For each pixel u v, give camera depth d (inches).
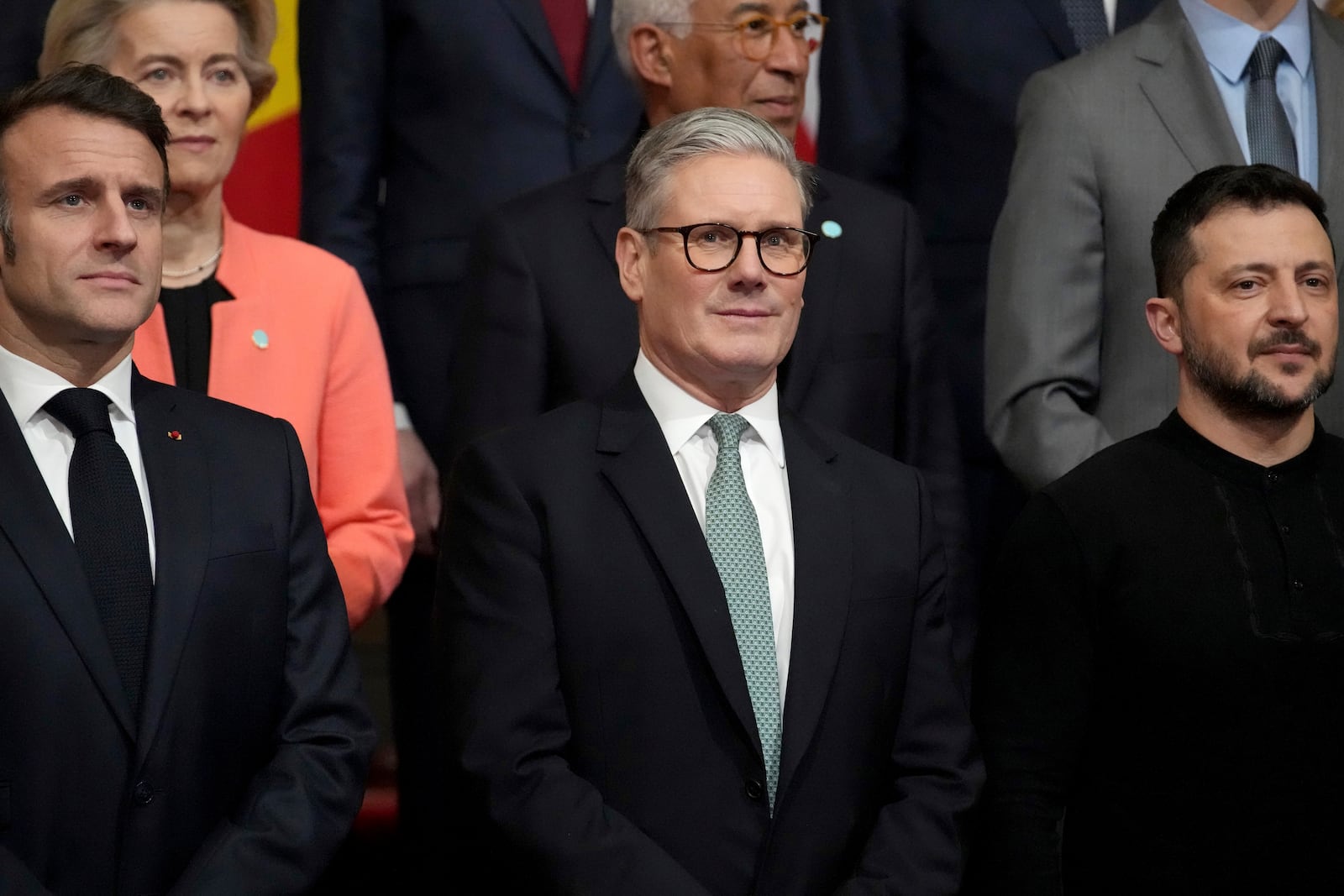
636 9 377.1
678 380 299.9
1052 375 354.9
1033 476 350.6
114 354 279.4
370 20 422.6
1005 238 371.9
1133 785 299.1
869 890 278.7
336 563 348.5
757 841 277.6
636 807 278.1
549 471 291.7
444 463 353.7
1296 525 303.7
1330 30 385.1
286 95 488.1
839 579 290.5
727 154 294.5
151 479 273.7
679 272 291.7
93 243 269.4
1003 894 298.0
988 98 422.0
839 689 287.3
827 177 369.1
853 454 308.2
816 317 353.1
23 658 255.0
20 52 411.8
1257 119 369.4
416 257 420.2
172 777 263.1
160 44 351.9
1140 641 298.0
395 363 422.6
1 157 271.7
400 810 418.3
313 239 418.0
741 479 294.5
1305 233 307.3
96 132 271.4
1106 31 428.1
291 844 267.0
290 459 290.2
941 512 354.3
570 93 421.1
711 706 281.1
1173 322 318.0
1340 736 296.8
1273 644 294.4
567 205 360.8
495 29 419.8
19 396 271.0
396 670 416.5
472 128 419.5
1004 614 310.5
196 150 352.8
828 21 444.1
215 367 346.9
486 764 276.5
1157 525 302.7
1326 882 294.0
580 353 347.3
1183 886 293.7
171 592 266.7
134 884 258.2
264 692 277.9
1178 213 318.7
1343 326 358.0
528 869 270.8
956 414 402.6
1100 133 364.5
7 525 259.6
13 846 252.4
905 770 296.4
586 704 282.2
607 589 284.4
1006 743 305.3
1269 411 304.2
